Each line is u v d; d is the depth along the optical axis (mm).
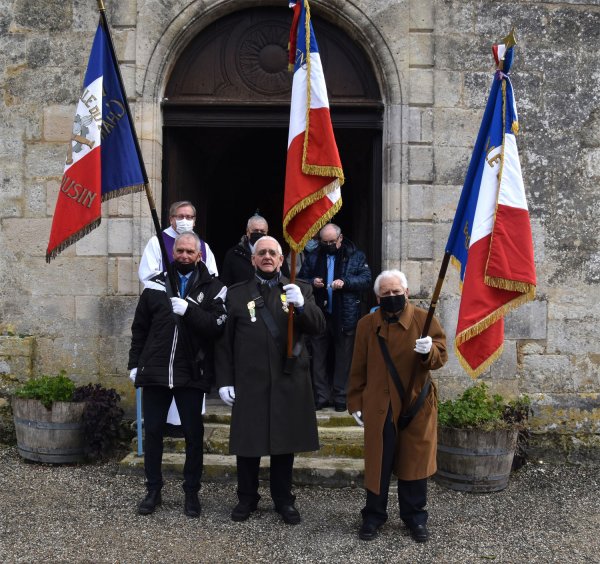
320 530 4367
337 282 6074
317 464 5270
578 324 6285
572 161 6316
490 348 4117
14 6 6277
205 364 4500
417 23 6262
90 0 6258
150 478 4570
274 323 4383
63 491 4996
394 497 5027
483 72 6281
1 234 6262
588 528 4613
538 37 6332
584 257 6305
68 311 6211
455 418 5309
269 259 4445
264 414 4312
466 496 5219
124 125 4457
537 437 6223
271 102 6375
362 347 4359
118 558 3920
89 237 6207
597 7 6371
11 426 6160
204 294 4523
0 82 6273
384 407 4184
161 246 4441
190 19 6242
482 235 4094
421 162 6227
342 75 6473
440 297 6215
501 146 4109
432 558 4023
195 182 7570
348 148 7664
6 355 6141
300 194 4160
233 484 5180
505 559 4055
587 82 6352
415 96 6242
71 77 6262
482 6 6301
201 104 6375
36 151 6266
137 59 6199
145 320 4598
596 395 6254
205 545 4102
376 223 6480
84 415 5582
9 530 4289
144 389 4559
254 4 6352
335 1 6242
